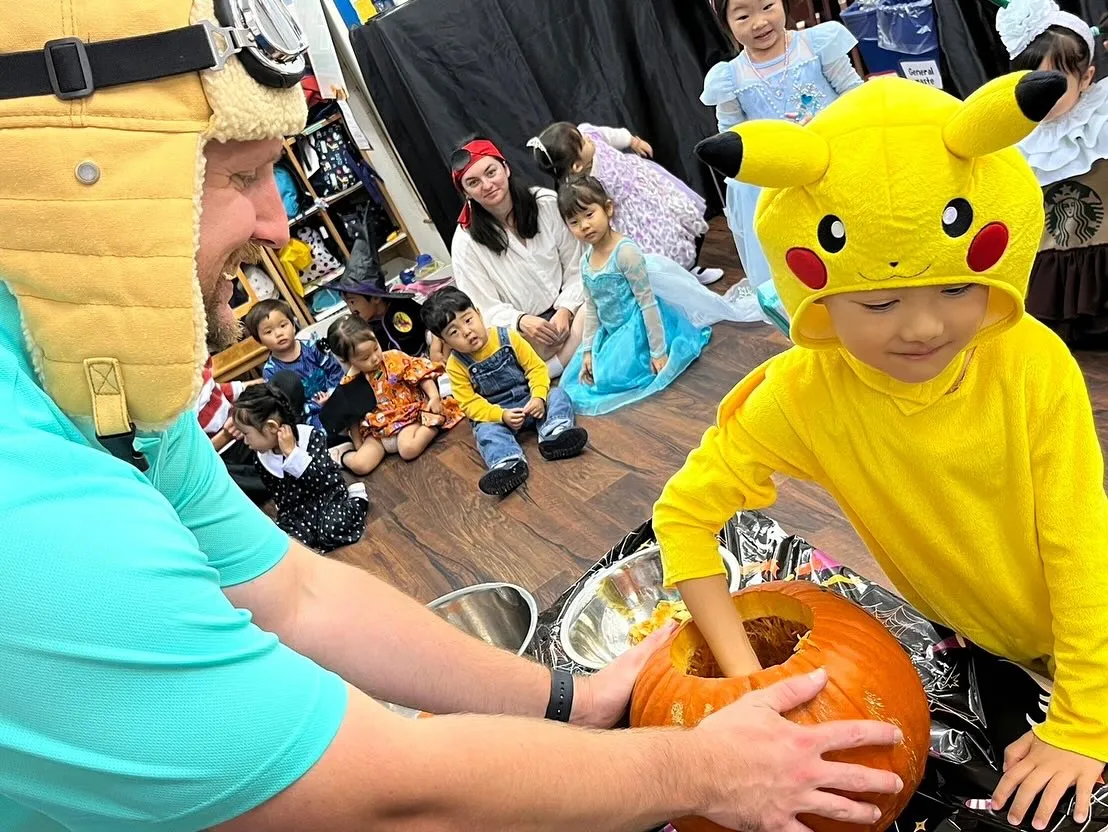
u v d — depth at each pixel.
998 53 2.66
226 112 0.59
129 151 0.56
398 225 4.21
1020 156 0.70
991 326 0.75
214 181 0.63
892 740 0.83
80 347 0.57
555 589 2.09
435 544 2.49
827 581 1.24
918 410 0.80
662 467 2.37
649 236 3.15
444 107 3.53
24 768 0.56
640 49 3.65
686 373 2.71
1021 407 0.79
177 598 0.56
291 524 2.70
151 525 0.58
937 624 1.10
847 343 0.76
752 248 2.74
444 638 0.99
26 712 0.54
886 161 0.66
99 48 0.55
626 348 2.75
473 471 2.79
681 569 0.97
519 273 3.18
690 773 0.74
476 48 3.48
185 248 0.57
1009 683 0.99
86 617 0.53
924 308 0.70
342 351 3.04
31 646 0.52
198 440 0.85
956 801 0.91
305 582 0.95
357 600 0.97
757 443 0.93
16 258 0.56
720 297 2.82
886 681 0.87
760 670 0.90
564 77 3.63
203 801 0.57
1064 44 1.69
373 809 0.60
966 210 0.67
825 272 0.72
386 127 3.64
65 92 0.55
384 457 3.08
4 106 0.54
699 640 1.02
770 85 2.65
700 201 3.38
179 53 0.56
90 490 0.56
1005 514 0.85
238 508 0.90
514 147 3.62
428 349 3.38
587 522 2.29
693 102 3.74
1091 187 1.82
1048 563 0.84
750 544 1.37
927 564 0.94
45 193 0.55
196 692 0.56
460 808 0.63
